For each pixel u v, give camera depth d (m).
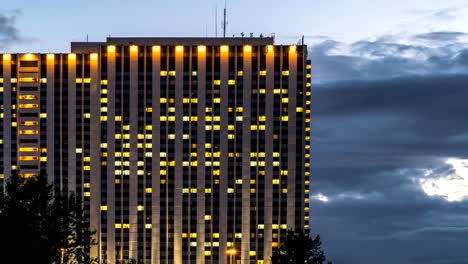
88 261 135.62
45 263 92.44
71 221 130.00
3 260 87.44
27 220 94.62
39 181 124.19
